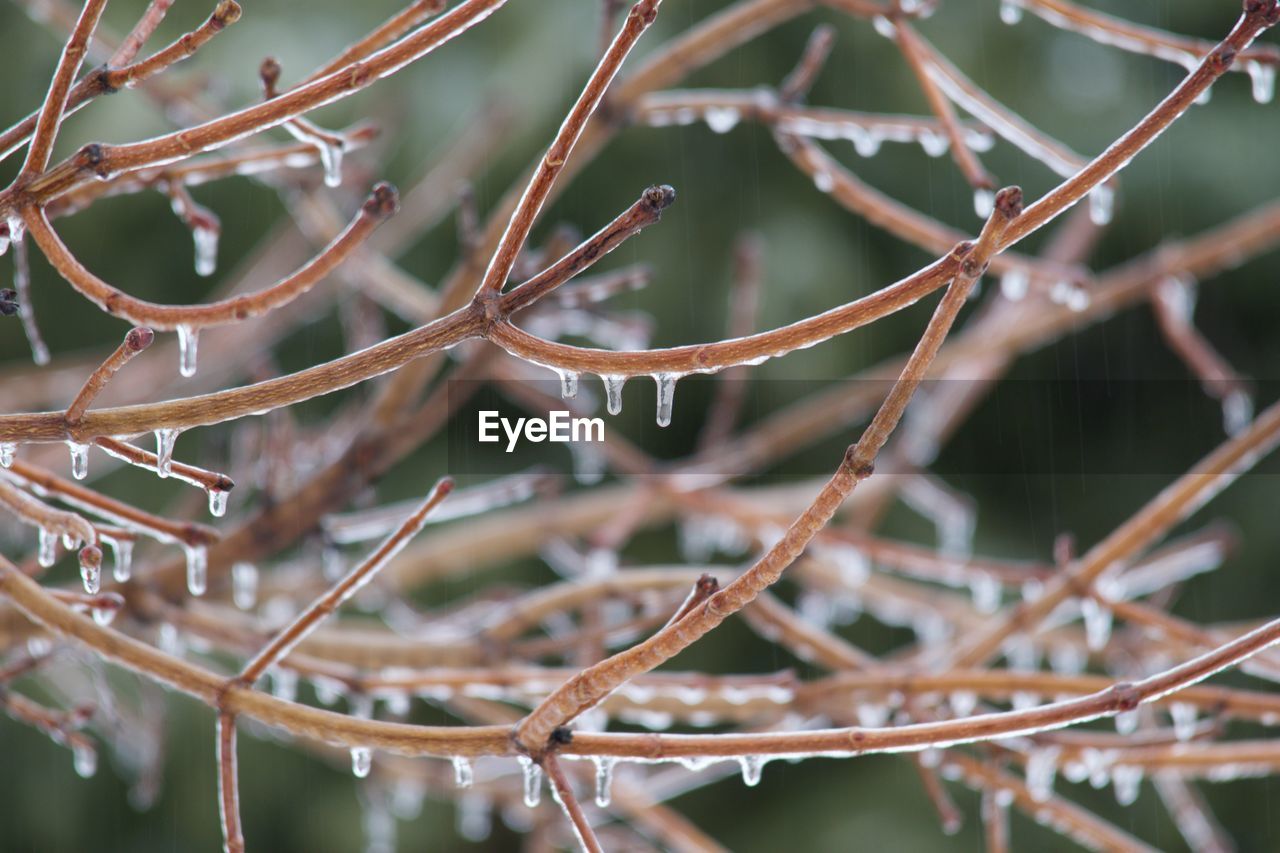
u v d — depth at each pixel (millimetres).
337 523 1276
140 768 1695
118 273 2801
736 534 1750
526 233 1013
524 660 1330
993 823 1219
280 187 1548
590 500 1850
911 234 1217
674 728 2471
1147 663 1463
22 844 2797
